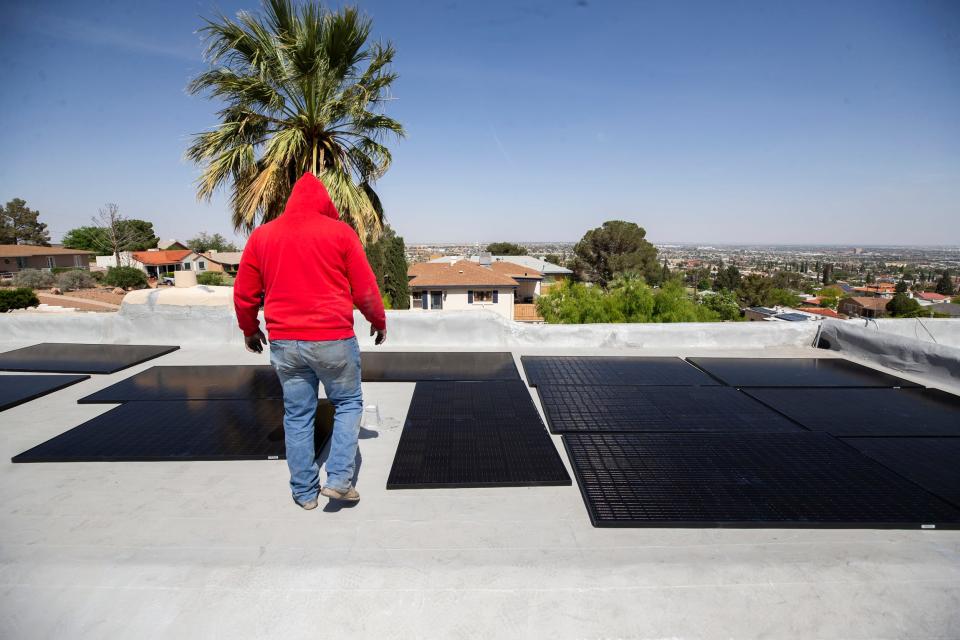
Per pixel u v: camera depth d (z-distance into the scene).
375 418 2.91
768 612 1.47
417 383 3.81
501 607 1.47
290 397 1.98
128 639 1.37
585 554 1.72
